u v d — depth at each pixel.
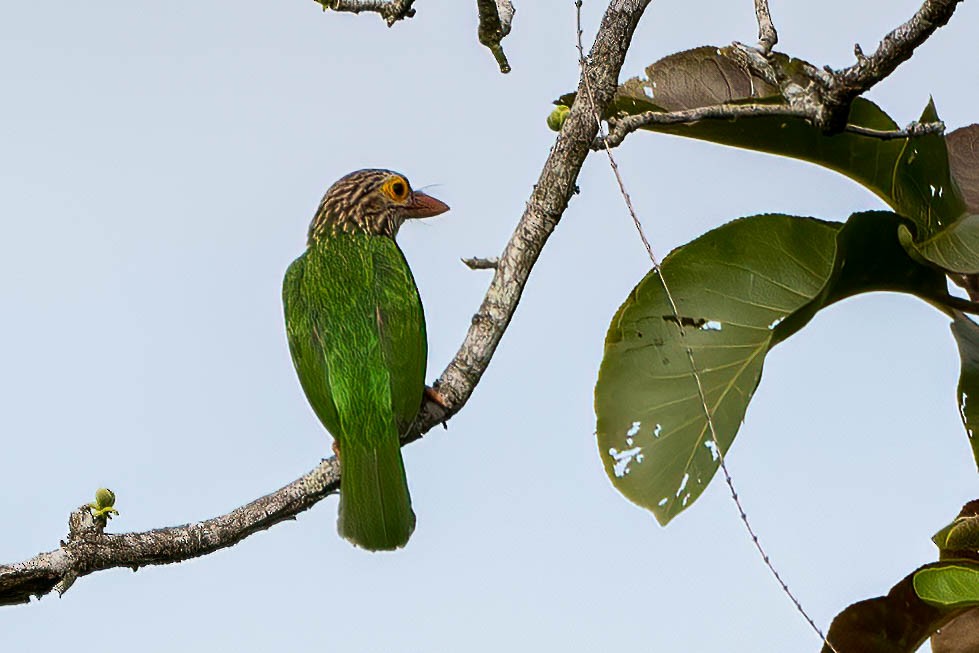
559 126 8.98
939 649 7.93
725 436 7.67
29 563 6.97
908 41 7.10
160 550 7.36
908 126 7.63
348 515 8.70
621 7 8.17
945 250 7.80
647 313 8.00
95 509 7.24
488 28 8.14
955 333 8.32
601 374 7.96
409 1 8.30
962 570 6.61
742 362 7.80
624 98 8.86
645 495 7.77
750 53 7.86
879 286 8.05
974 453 8.05
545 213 8.24
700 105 8.97
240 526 7.82
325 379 9.39
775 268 7.99
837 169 8.82
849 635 7.39
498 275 8.51
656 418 7.83
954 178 8.95
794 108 7.62
